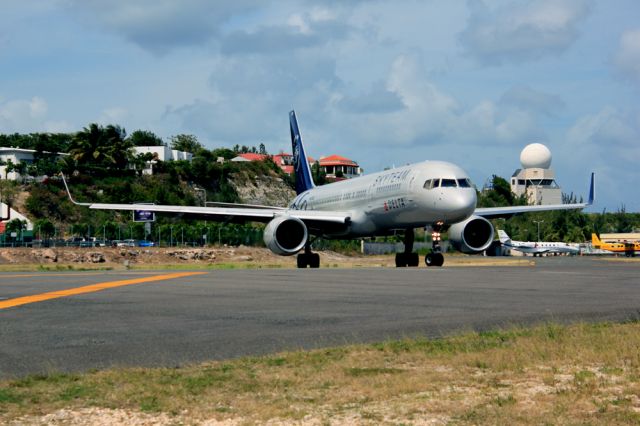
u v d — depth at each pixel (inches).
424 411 451.8
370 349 664.4
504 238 6254.9
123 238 5757.9
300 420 436.8
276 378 547.2
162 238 5580.7
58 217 6072.8
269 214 2393.0
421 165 2139.5
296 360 618.2
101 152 7386.8
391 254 5477.4
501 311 943.7
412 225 2185.0
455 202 1985.7
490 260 3722.9
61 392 506.0
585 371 560.4
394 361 611.5
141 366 605.0
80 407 468.4
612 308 970.7
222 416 447.5
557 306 996.6
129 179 7170.3
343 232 2471.7
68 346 698.8
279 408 462.6
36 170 6776.6
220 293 1194.0
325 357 631.2
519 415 437.7
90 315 919.0
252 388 517.0
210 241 5541.3
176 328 807.7
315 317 892.6
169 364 613.3
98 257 4047.7
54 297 1138.0
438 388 511.5
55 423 434.0
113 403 477.7
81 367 601.9
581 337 699.4
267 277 1593.3
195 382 535.8
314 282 1425.9
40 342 721.6
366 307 989.8
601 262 3225.9
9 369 594.2
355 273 1740.9
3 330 799.1
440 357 622.8
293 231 2314.2
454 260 3774.6
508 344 682.2
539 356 615.2
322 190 2893.7
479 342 692.7
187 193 7381.9
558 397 480.4
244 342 718.5
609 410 447.5
